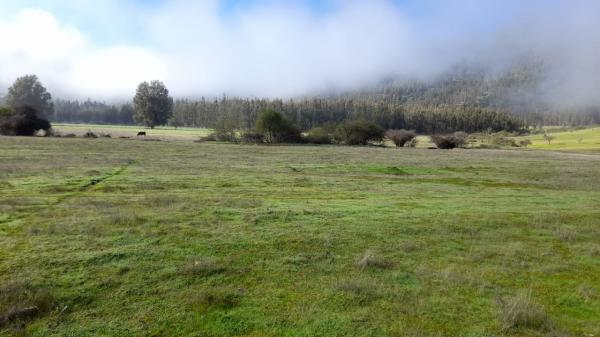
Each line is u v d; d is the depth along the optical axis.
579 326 6.76
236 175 26.89
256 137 73.38
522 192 22.50
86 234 10.94
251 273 8.65
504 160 48.34
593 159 53.66
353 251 10.30
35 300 6.95
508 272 9.19
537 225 13.55
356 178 28.00
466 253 10.47
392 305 7.30
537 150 75.44
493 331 6.48
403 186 24.09
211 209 14.67
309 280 8.36
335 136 78.00
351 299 7.48
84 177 23.08
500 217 14.42
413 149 69.12
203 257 9.34
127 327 6.42
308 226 12.41
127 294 7.49
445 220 13.63
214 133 75.00
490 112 178.12
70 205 14.78
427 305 7.33
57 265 8.64
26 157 34.19
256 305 7.20
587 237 12.25
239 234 11.30
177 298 7.38
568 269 9.52
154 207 14.88
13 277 7.95
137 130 113.94
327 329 6.44
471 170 35.88
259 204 16.03
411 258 9.96
